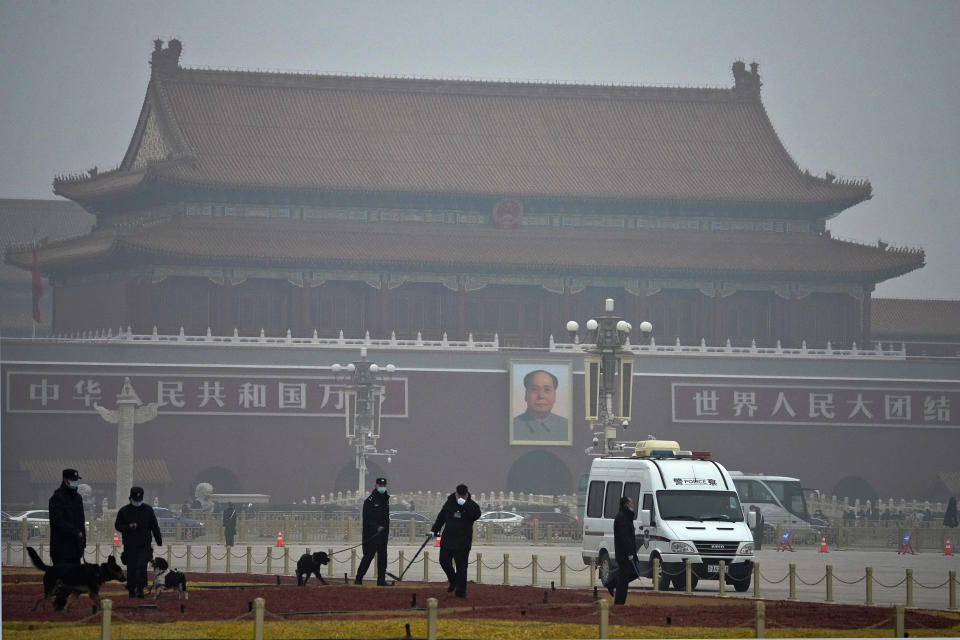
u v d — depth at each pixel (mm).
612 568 162750
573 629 108938
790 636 108938
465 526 135000
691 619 119438
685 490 161125
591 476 175000
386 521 146750
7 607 120375
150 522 128000
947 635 113188
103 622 93312
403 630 106500
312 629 106500
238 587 143375
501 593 143375
